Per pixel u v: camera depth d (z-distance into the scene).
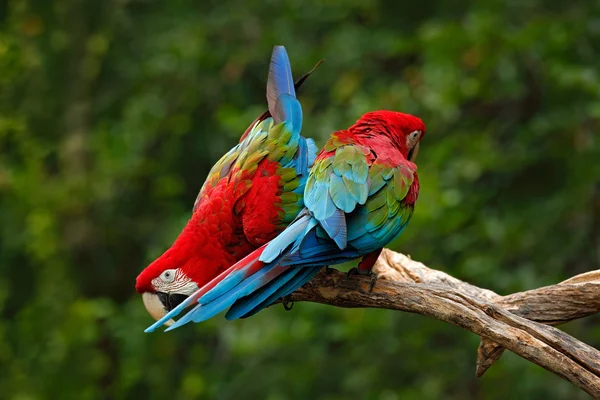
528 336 6.79
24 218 18.28
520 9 15.21
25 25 17.31
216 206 8.20
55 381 18.02
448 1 16.03
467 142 14.50
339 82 15.56
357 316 14.38
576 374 6.66
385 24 16.42
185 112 16.88
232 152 8.71
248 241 8.21
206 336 18.47
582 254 14.28
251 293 7.04
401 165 7.80
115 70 18.14
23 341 18.45
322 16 16.62
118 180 17.89
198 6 17.61
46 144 18.44
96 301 17.64
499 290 13.97
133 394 18.31
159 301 8.30
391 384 14.62
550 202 14.03
